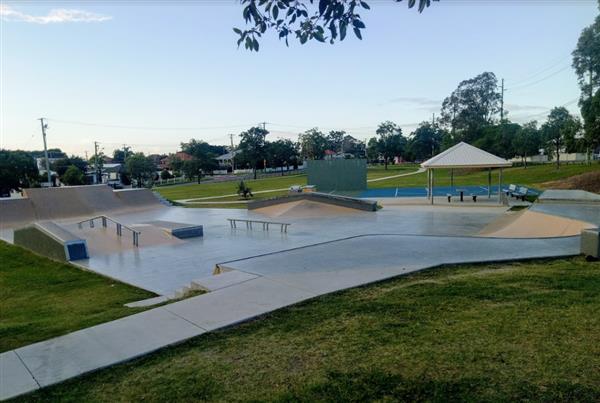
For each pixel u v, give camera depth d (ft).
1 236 55.93
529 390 9.70
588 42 91.09
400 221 55.93
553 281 18.74
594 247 22.88
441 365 11.16
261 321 15.48
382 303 16.70
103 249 42.34
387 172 202.59
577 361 10.97
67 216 73.46
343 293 18.43
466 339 12.76
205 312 16.62
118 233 48.96
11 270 36.91
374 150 260.21
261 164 259.60
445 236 32.50
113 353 13.25
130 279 30.89
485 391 9.75
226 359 12.41
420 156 262.67
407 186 122.52
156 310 17.08
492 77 198.18
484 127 189.98
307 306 16.88
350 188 118.93
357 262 24.30
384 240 31.22
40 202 73.87
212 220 64.18
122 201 85.20
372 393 9.98
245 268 23.54
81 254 38.60
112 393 10.82
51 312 23.67
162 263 35.58
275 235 47.85
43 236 41.34
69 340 14.52
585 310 14.73
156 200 91.40
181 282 29.45
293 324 14.97
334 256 26.07
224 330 14.78
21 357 13.30
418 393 9.86
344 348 12.64
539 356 11.37
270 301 17.67
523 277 19.66
